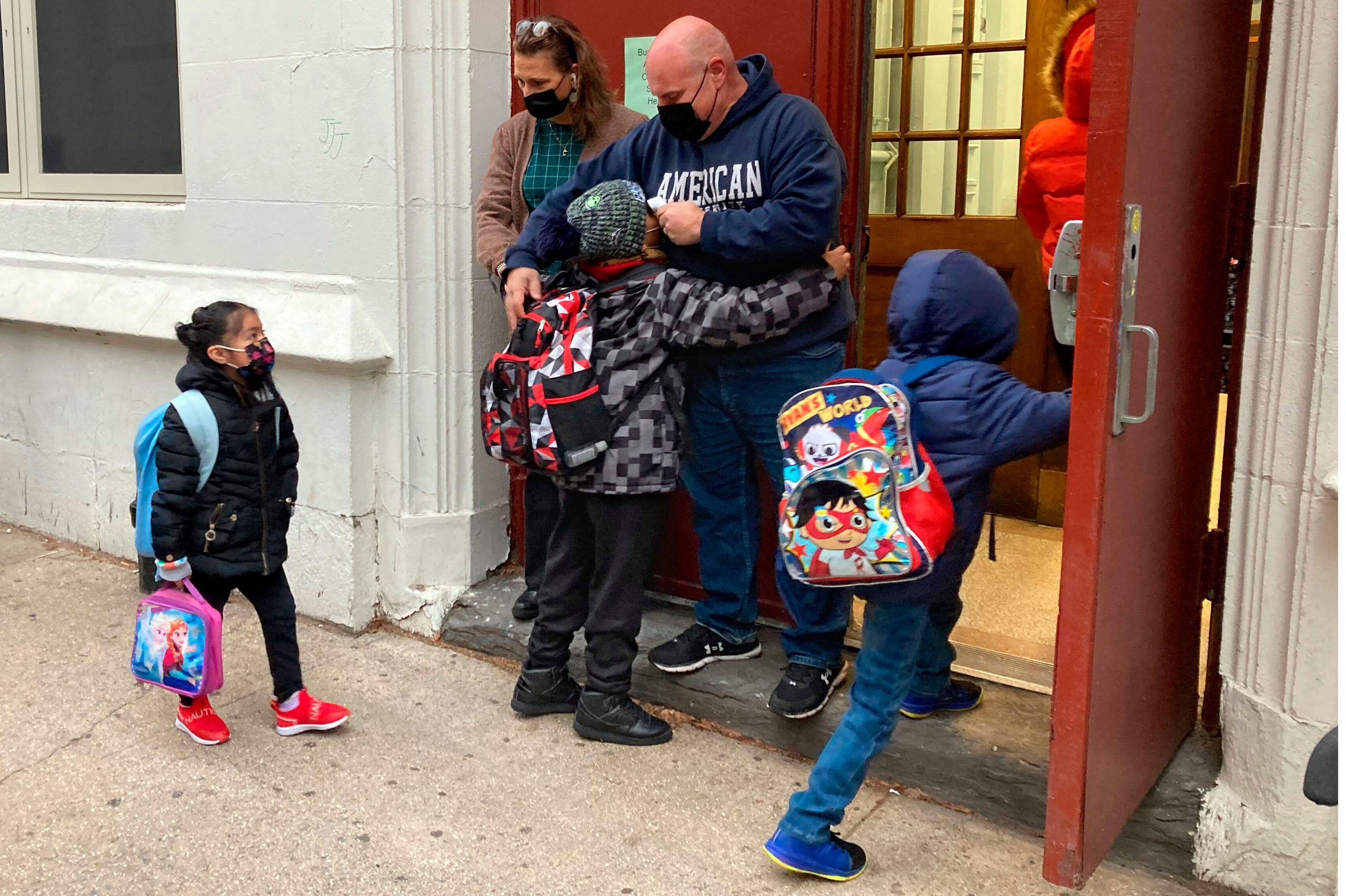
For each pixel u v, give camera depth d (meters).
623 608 2.93
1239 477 2.36
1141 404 2.10
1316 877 2.30
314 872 2.49
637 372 2.77
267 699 3.32
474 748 3.03
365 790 2.82
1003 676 3.12
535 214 3.08
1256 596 2.33
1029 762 2.69
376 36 3.41
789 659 3.05
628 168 2.98
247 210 3.84
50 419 4.59
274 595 3.03
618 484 2.77
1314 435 2.17
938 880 2.47
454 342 3.62
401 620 3.76
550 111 3.16
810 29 3.06
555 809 2.74
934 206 4.52
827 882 2.46
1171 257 2.16
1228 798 2.42
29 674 3.45
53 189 4.53
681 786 2.84
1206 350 2.48
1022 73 4.23
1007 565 4.15
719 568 3.16
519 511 3.86
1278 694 2.30
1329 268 2.13
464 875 2.48
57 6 4.38
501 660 3.56
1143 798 2.43
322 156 3.61
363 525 3.73
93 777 2.87
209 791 2.81
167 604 2.89
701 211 2.74
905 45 4.42
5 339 4.68
